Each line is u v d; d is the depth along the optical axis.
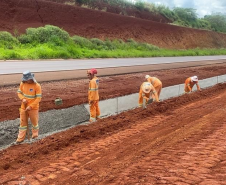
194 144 6.85
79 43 35.41
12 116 9.56
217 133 7.70
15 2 36.00
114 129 8.51
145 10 60.91
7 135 8.15
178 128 8.41
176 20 67.81
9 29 32.94
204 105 11.82
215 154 6.13
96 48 36.59
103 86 15.57
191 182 4.79
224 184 4.68
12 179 5.15
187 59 37.12
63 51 29.41
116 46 40.75
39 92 7.54
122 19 47.91
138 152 6.46
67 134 7.79
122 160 6.00
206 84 18.56
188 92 14.73
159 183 4.79
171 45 53.12
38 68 18.69
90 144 7.14
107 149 6.73
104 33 42.69
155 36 51.31
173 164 5.63
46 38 32.22
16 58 24.75
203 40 63.06
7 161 6.02
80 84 15.27
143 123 9.12
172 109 11.17
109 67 21.88
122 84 16.61
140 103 11.52
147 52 40.62
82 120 10.41
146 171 5.32
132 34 47.25
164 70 23.75
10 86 13.41
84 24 41.41
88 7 48.19
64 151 6.72
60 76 16.66
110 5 53.03
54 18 38.56
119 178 5.05
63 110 10.52
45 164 5.93
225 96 14.16
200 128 8.27
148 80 12.03
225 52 58.31
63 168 5.64
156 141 7.21
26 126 7.58
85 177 5.17
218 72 25.23
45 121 9.37
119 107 12.09
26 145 7.22
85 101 12.08
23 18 35.50
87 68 20.34
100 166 5.70
